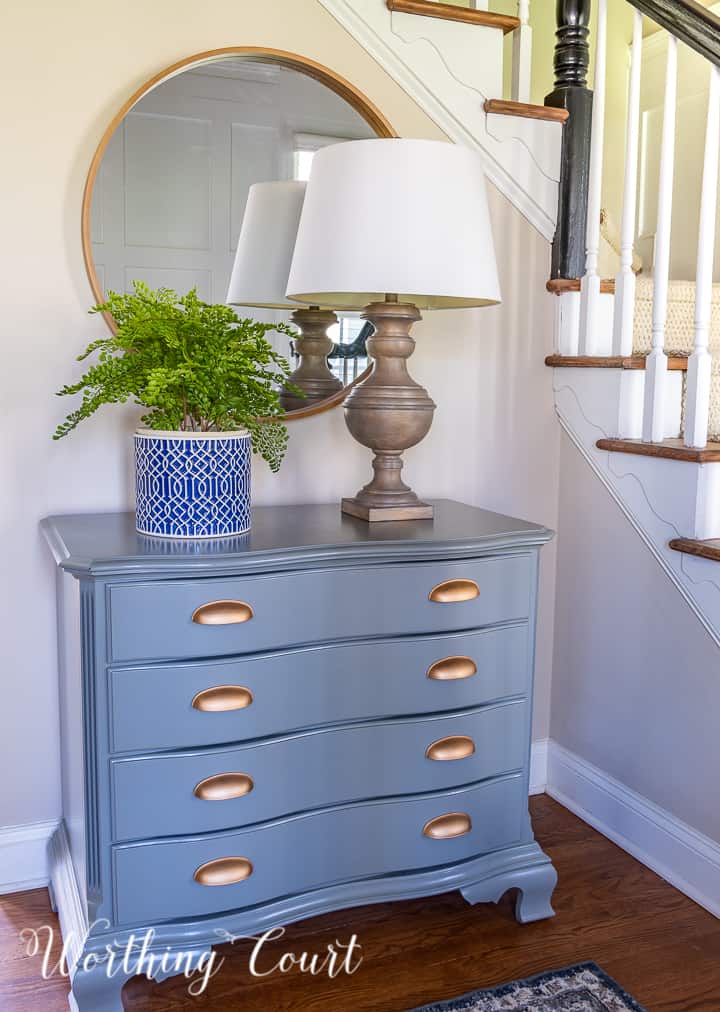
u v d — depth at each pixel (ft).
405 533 5.27
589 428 6.66
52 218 5.57
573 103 6.68
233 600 4.67
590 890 6.06
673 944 5.48
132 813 4.64
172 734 4.66
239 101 5.90
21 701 5.91
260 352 5.20
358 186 4.91
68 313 5.66
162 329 4.74
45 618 5.89
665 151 5.73
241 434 5.08
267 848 4.96
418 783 5.33
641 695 6.41
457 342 6.72
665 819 6.19
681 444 5.91
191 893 4.81
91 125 5.59
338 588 4.95
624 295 6.27
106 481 5.89
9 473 5.66
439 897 6.05
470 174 5.09
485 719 5.49
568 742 7.29
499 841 5.66
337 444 6.48
